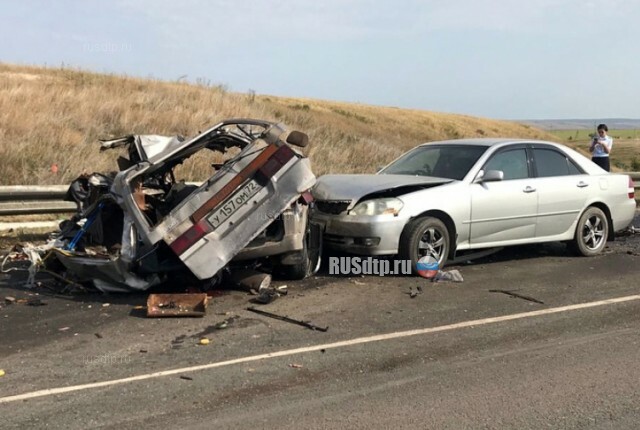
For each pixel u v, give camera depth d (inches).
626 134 5334.6
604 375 178.4
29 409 153.0
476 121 2800.2
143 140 274.2
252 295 258.5
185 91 922.7
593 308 245.9
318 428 145.0
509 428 145.9
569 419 150.8
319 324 221.6
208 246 239.3
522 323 225.9
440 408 156.1
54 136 548.4
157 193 295.1
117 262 242.8
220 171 244.1
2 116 570.6
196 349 195.8
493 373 179.3
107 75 975.6
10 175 442.9
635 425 147.8
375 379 174.2
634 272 309.9
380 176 316.8
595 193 347.3
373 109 2442.2
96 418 148.6
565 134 5128.0
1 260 315.9
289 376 175.5
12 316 227.9
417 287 274.8
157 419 148.8
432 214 295.0
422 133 2085.4
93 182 279.6
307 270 285.4
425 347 199.8
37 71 983.0
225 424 146.6
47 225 386.0
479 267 319.9
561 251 362.9
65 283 268.1
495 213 309.6
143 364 183.0
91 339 204.2
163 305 233.5
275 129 255.0
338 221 288.8
